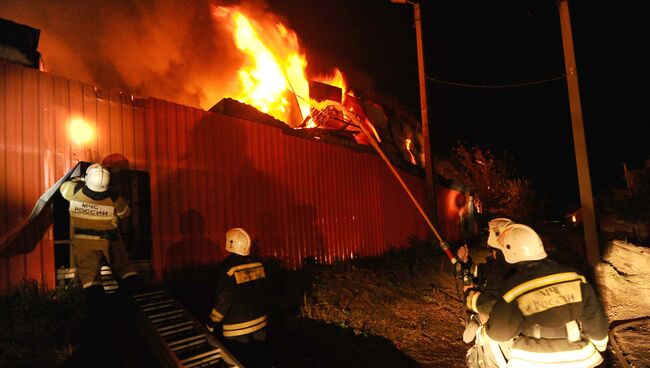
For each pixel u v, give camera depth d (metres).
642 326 7.32
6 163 5.23
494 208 24.70
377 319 7.07
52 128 5.68
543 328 2.97
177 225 6.86
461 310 8.24
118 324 4.86
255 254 7.96
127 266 5.23
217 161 7.70
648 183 16.11
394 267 9.99
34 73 5.59
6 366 3.95
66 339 4.45
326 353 5.73
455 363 5.83
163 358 4.04
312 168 9.89
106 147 6.20
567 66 11.63
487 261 4.17
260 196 8.44
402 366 5.70
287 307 6.64
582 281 3.02
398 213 12.65
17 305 4.84
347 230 10.56
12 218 5.22
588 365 2.91
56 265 6.38
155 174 6.68
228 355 4.12
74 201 4.85
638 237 15.51
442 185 15.73
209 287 6.73
